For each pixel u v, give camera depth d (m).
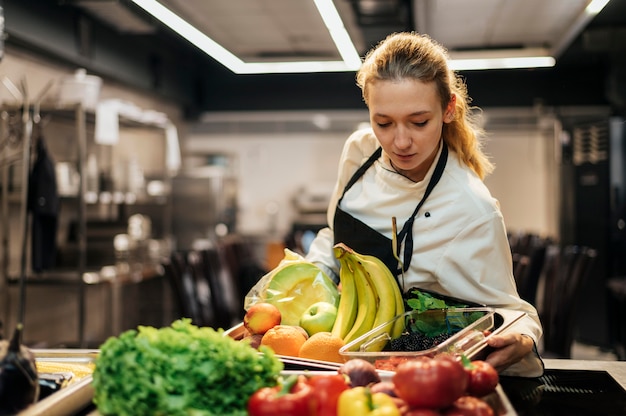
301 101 9.73
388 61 1.61
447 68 1.67
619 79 7.43
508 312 1.66
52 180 4.88
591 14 3.06
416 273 1.79
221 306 4.49
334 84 9.70
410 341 1.58
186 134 10.38
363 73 1.76
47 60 6.20
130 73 7.63
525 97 9.02
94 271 5.71
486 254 1.71
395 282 1.75
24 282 4.71
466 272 1.71
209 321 4.03
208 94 9.91
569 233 7.60
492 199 1.75
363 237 1.86
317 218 11.20
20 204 5.39
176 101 9.31
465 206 1.72
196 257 4.13
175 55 8.97
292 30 3.90
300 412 1.13
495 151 11.53
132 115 6.47
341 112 9.73
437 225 1.75
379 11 5.36
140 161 8.39
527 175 11.48
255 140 11.68
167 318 7.05
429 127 1.62
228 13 3.51
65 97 5.61
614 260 7.02
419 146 1.63
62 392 1.33
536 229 11.45
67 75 6.54
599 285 7.05
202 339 1.22
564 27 3.35
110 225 6.68
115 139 5.82
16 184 5.19
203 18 3.59
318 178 11.62
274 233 11.21
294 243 6.85
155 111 8.96
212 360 1.19
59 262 6.26
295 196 11.61
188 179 8.12
